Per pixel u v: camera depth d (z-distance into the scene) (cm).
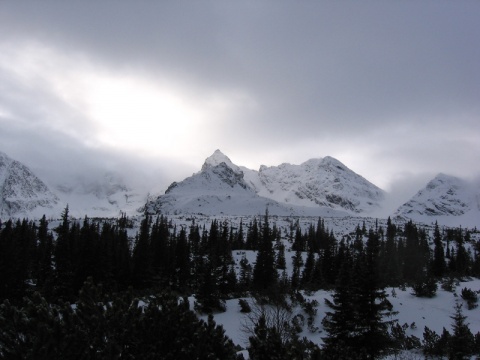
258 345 1357
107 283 5378
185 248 7244
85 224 7794
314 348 1408
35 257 6738
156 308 1301
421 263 6191
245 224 16912
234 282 5422
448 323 3356
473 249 9369
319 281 5962
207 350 1247
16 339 1085
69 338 1102
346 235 12950
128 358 1185
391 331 3123
